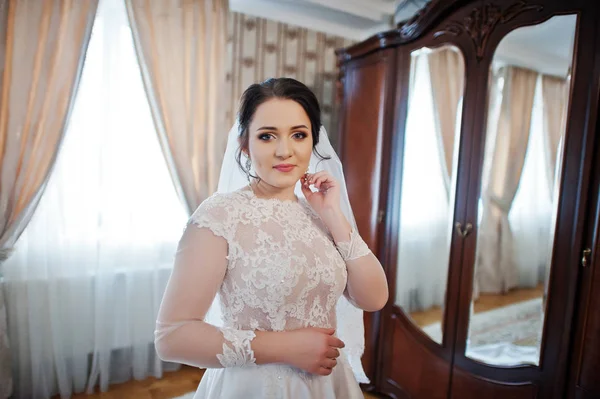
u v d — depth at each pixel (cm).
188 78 205
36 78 175
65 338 199
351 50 212
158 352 70
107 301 204
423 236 186
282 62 252
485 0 159
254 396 77
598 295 130
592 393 131
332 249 86
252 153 82
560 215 141
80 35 182
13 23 170
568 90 138
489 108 160
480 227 165
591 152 133
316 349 75
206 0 206
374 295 90
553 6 141
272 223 80
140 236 211
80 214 195
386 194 200
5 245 176
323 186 94
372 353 211
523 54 149
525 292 152
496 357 162
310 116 84
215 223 74
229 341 70
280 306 77
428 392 187
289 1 233
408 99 189
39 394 192
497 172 159
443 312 180
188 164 207
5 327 181
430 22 175
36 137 177
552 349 145
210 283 72
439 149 178
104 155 195
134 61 201
